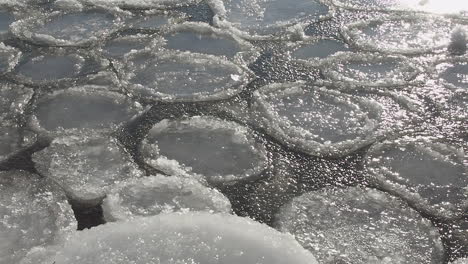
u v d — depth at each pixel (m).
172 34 2.98
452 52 2.81
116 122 2.24
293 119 2.27
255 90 2.46
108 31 3.01
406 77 2.58
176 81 2.53
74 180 1.90
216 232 1.59
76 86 2.49
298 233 1.70
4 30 3.03
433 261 1.61
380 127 2.21
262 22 3.14
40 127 2.20
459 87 2.50
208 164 2.00
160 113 2.29
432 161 2.03
